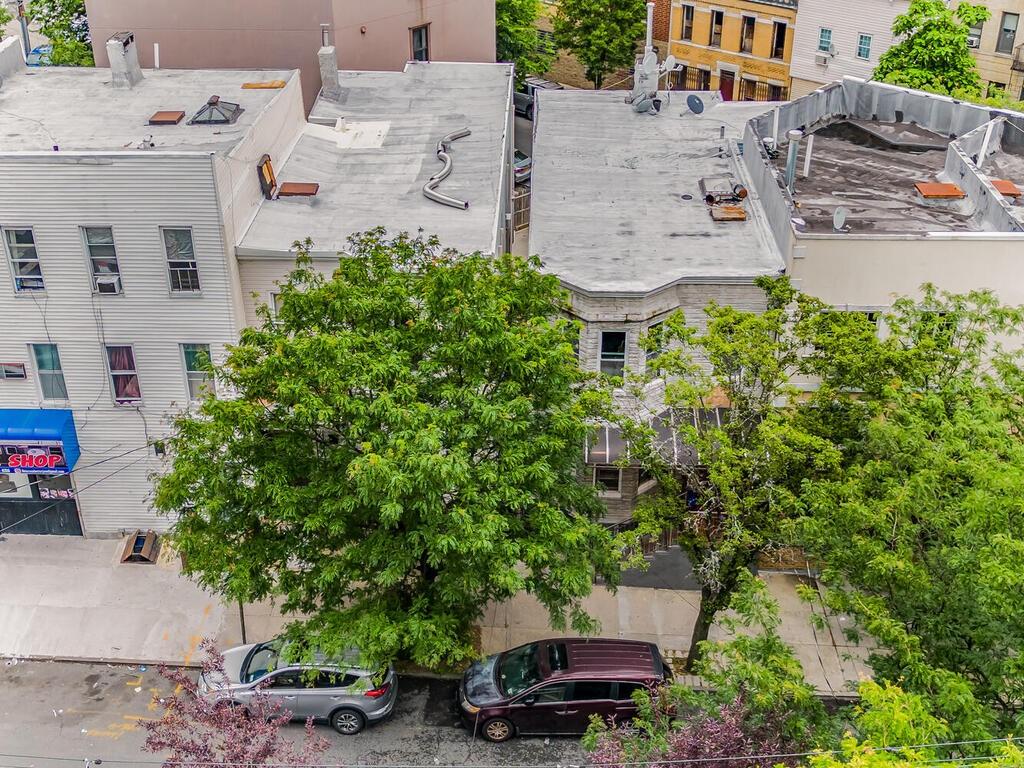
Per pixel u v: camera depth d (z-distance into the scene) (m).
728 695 18.69
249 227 28.45
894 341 22.44
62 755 23.73
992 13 49.81
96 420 28.88
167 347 27.92
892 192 31.66
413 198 30.56
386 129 35.00
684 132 37.09
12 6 58.78
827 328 23.03
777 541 22.48
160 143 28.39
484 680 24.31
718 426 25.41
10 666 26.39
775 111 34.53
